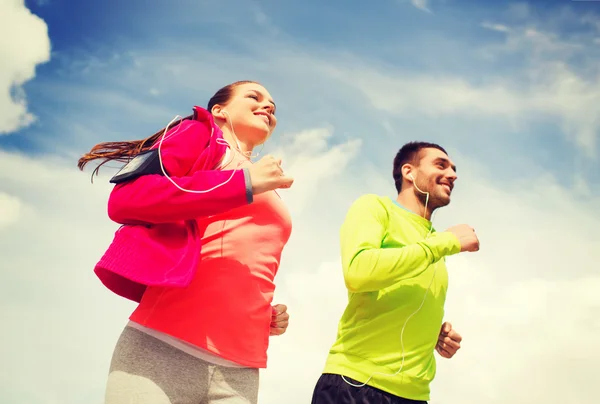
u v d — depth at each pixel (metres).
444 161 2.51
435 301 2.22
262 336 1.66
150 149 1.65
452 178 2.49
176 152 1.64
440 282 2.27
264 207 1.75
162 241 1.57
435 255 2.07
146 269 1.52
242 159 1.83
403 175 2.53
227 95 2.09
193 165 1.69
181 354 1.53
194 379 1.52
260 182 1.57
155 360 1.50
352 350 2.13
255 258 1.68
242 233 1.68
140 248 1.56
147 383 1.48
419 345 2.15
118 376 1.49
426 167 2.49
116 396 1.47
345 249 2.15
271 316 1.76
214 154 1.72
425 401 2.17
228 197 1.54
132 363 1.50
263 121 2.05
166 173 1.60
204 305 1.57
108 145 1.90
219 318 1.57
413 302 2.16
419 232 2.36
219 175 1.57
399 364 2.10
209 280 1.59
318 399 2.14
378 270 2.02
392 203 2.41
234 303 1.60
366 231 2.17
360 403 2.06
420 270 2.05
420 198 2.49
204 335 1.54
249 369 1.62
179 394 1.50
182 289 1.57
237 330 1.59
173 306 1.55
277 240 1.76
